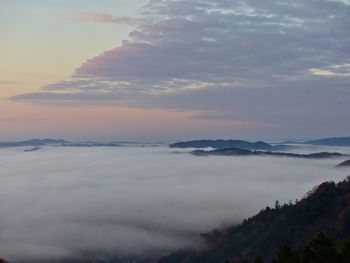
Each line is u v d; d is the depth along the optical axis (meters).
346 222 107.56
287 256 42.78
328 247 40.75
